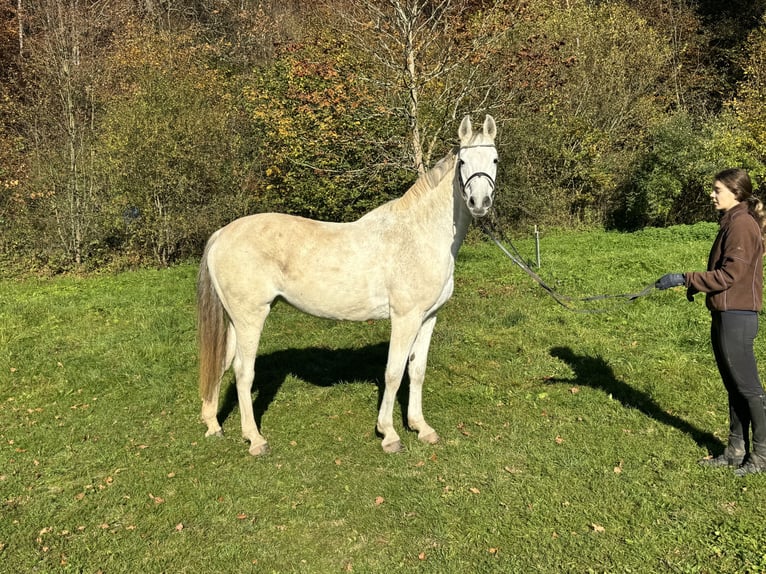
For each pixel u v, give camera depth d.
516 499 3.17
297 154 9.74
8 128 12.15
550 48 8.20
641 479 3.33
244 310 3.69
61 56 11.41
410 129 7.69
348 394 4.75
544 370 5.17
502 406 4.46
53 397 4.75
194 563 2.72
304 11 15.76
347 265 3.58
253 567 2.69
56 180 11.46
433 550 2.77
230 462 3.69
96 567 2.69
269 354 5.74
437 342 5.98
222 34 19.81
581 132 16.84
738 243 3.04
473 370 5.23
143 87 11.79
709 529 2.85
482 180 3.22
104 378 5.10
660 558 2.66
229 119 13.12
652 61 18.00
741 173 3.14
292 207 12.42
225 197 12.66
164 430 4.16
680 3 22.16
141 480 3.46
